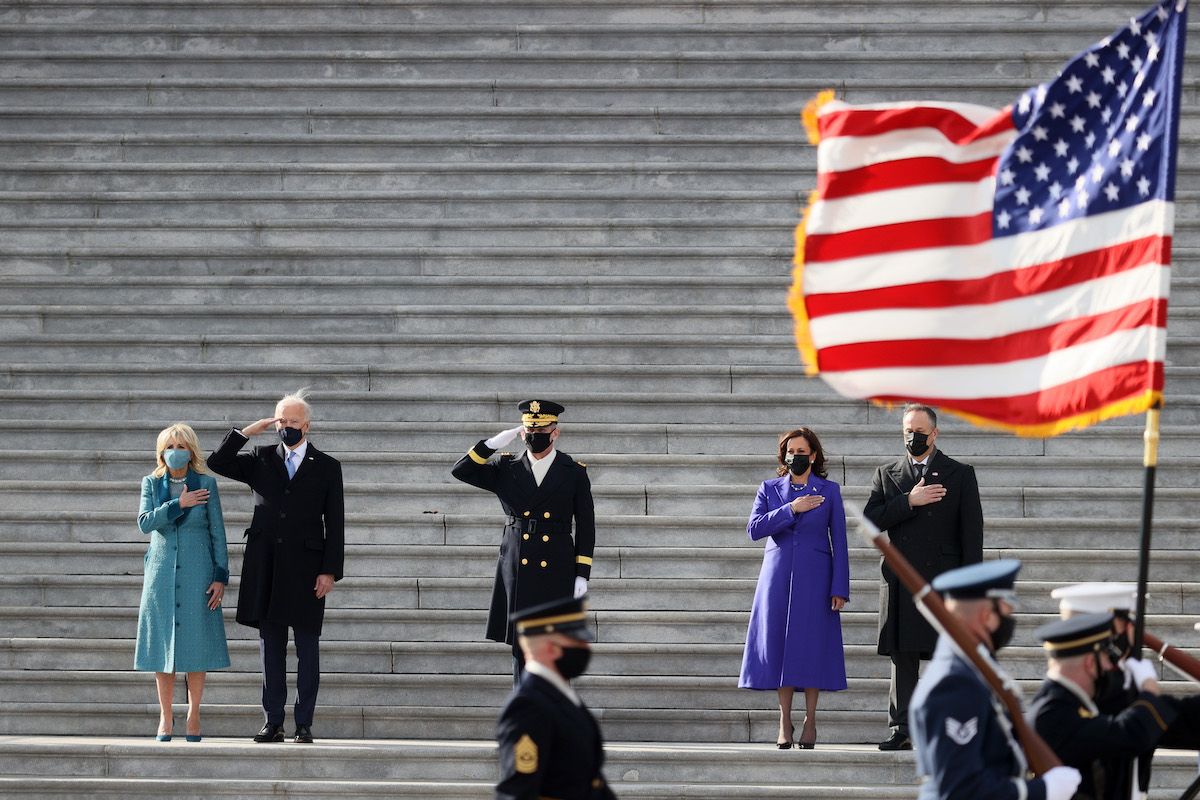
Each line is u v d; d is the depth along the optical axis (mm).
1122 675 21234
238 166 52406
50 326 48562
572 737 19516
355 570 41938
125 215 51625
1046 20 56344
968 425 44812
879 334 23641
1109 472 43656
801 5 56844
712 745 36406
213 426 45500
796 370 46250
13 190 52594
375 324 48406
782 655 35281
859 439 44469
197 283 49344
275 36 57219
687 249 49562
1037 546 41750
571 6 57312
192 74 56094
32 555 41875
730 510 43125
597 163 52344
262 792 33125
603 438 44906
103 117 54438
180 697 38656
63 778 33719
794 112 53375
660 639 40094
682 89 54594
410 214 51594
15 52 56062
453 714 37781
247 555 36688
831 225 24125
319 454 37250
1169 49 21938
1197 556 40469
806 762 33812
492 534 42688
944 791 18203
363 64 56062
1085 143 22734
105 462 44312
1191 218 49406
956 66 54500
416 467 44344
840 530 35812
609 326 48031
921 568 34594
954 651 18953
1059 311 22625
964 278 23391
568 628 19828
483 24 57188
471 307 48156
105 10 57938
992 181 23375
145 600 36250
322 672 39312
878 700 38156
